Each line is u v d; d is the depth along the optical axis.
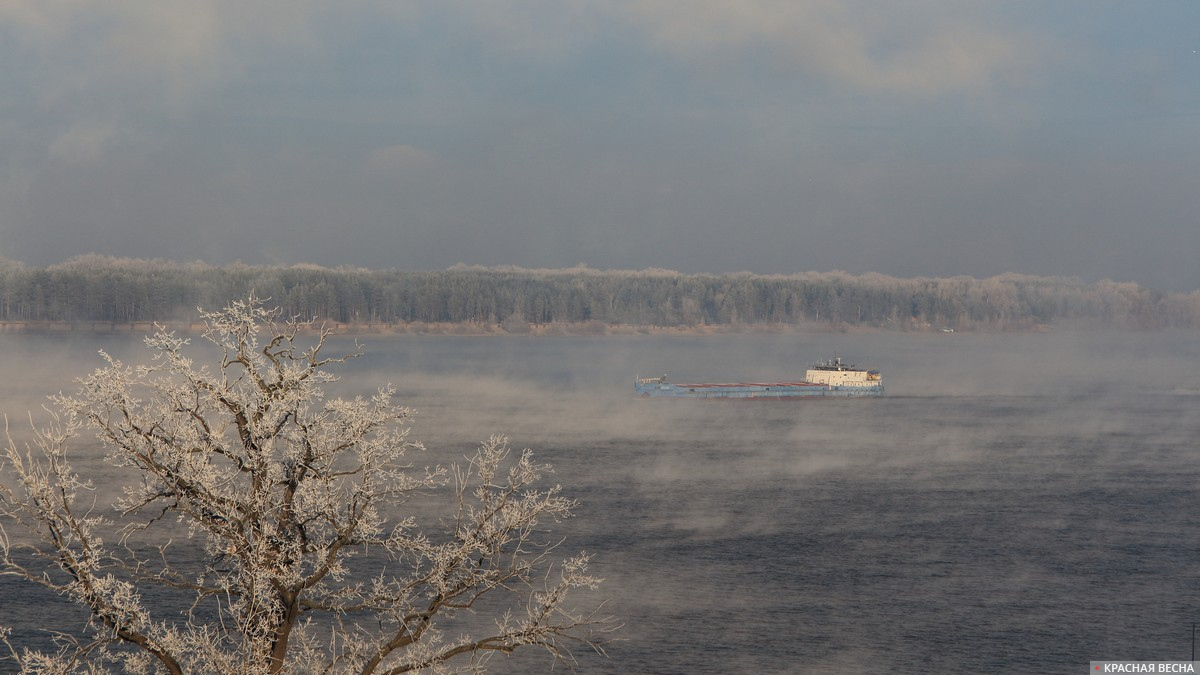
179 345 42.47
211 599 112.69
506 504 45.94
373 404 44.28
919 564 156.75
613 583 140.50
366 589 113.06
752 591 139.50
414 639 44.06
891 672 109.81
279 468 42.75
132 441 41.47
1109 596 140.62
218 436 41.91
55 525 40.66
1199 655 117.69
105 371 41.41
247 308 43.16
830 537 174.38
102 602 40.38
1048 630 125.38
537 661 108.25
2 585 118.00
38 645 101.56
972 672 111.25
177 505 41.94
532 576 137.00
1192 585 146.88
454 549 45.31
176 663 41.31
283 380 42.56
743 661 112.00
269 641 41.28
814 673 109.06
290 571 41.78
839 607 133.00
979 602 137.25
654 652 113.62
